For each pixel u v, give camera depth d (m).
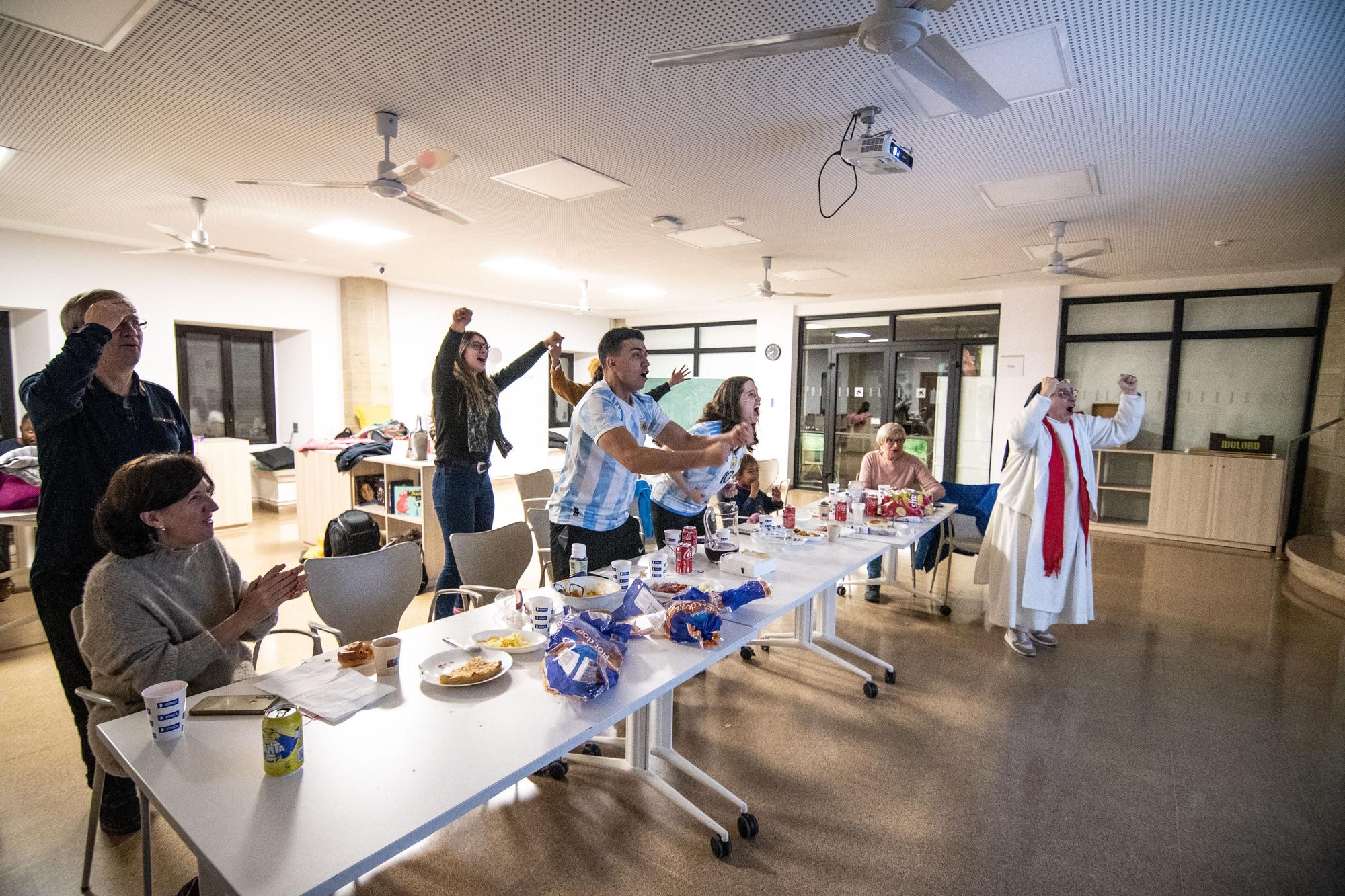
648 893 1.76
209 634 1.53
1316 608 4.29
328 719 1.28
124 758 1.16
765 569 2.29
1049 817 2.10
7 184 3.96
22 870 1.81
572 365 10.97
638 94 2.64
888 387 8.25
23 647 3.34
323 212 4.49
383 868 1.83
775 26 2.16
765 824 2.05
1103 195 3.87
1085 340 6.94
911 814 2.11
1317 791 2.26
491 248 5.58
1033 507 3.34
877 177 3.62
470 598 2.61
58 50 2.31
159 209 4.52
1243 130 2.89
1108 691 3.02
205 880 1.01
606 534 2.38
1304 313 5.96
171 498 1.50
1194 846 1.97
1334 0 1.89
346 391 7.65
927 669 3.26
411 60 2.38
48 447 1.83
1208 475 6.01
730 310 9.66
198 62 2.40
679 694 2.95
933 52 1.86
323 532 5.31
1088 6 1.98
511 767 1.14
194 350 6.95
